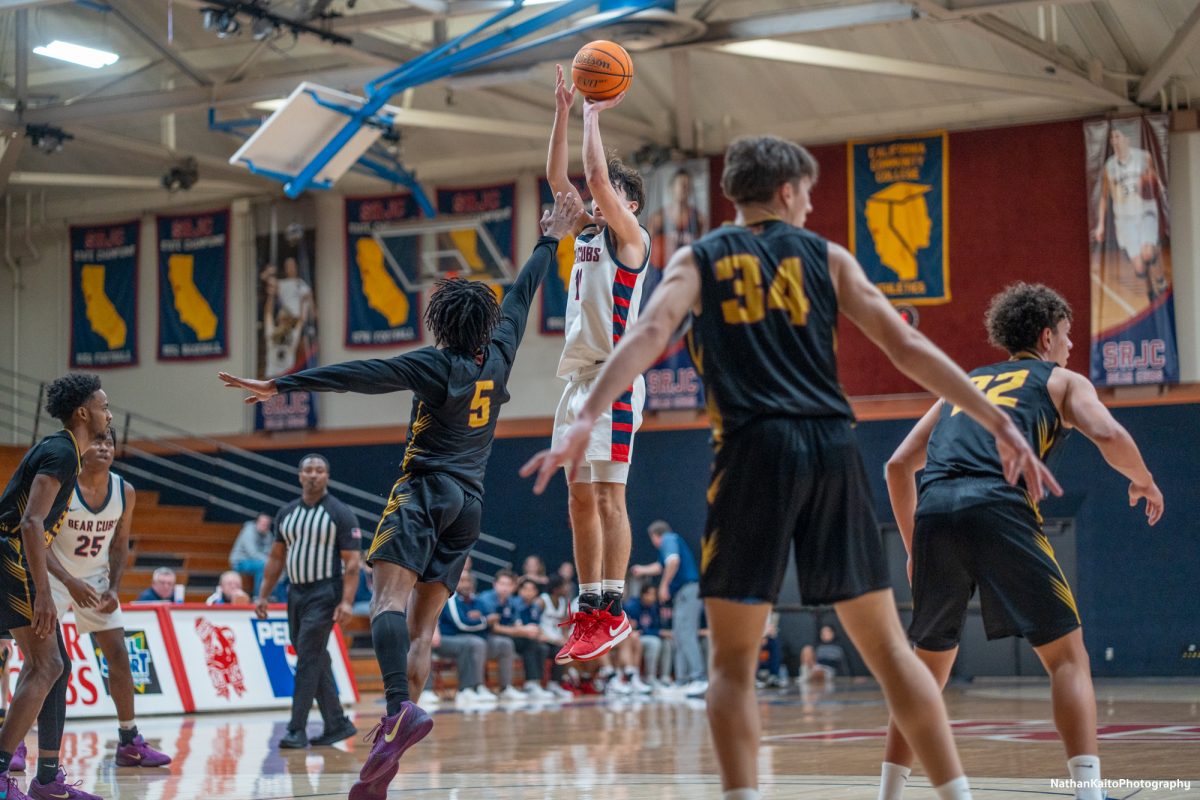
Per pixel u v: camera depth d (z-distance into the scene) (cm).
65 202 2344
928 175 1900
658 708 1344
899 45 1814
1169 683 1644
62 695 584
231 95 1778
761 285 331
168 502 2220
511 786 601
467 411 516
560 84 523
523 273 559
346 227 2189
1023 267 1847
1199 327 1770
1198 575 1748
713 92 1959
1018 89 1703
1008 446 321
